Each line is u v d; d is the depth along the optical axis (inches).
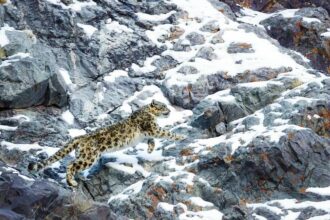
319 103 1494.8
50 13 1861.5
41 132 1582.2
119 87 1770.4
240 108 1581.0
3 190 1173.1
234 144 1409.9
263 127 1476.4
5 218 1108.5
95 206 1226.6
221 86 1734.7
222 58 1814.7
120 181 1421.0
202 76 1753.2
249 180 1362.0
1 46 1684.3
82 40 1838.1
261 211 1282.0
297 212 1277.1
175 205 1299.2
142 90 1772.9
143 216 1301.7
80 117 1675.7
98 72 1786.4
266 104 1600.6
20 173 1433.3
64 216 1200.8
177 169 1416.1
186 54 1870.1
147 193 1327.5
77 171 1421.0
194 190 1327.5
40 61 1670.8
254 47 1854.1
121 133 1469.0
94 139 1443.2
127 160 1460.4
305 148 1364.4
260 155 1362.0
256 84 1632.6
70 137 1604.3
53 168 1498.5
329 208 1268.5
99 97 1736.0
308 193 1323.8
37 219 1181.7
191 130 1574.8
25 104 1635.1
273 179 1349.7
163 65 1845.5
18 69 1616.6
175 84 1747.0
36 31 1833.2
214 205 1310.3
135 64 1845.5
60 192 1223.5
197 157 1429.6
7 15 1828.2
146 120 1491.1
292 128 1393.9
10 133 1560.0
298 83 1637.6
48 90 1652.3
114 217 1251.2
